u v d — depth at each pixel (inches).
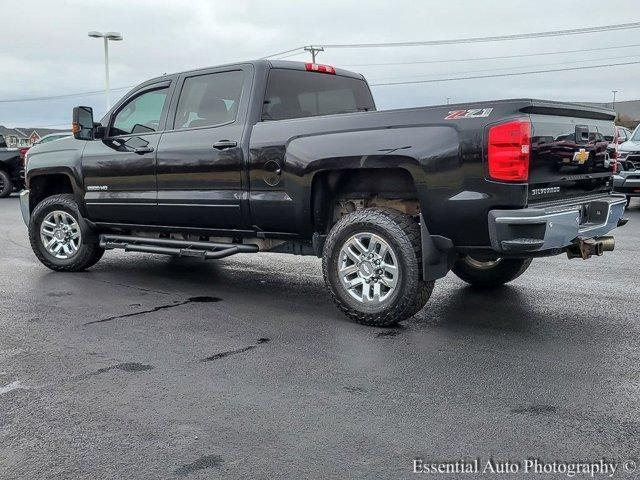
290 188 214.7
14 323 214.2
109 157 267.4
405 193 207.5
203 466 119.2
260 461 120.8
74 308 233.6
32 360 177.6
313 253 228.4
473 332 198.1
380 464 119.3
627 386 152.9
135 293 256.7
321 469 117.7
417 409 142.3
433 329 201.8
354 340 191.9
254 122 227.9
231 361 175.2
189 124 249.1
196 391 154.3
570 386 153.6
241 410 143.3
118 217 271.6
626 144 516.7
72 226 295.9
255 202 224.7
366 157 196.2
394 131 193.0
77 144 282.7
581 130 201.8
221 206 234.1
